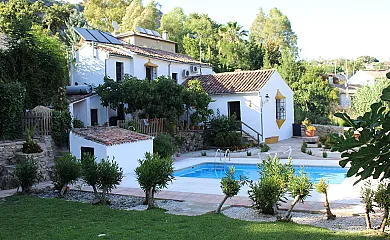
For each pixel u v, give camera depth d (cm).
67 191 1232
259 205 896
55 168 1198
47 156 1557
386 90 338
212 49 4959
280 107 2816
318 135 2892
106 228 753
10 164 1415
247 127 2570
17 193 1198
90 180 1024
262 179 902
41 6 4206
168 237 674
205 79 2978
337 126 2944
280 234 679
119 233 708
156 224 777
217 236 672
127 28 5534
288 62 3894
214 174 1770
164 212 912
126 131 1806
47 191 1248
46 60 1953
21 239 689
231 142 2355
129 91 2183
